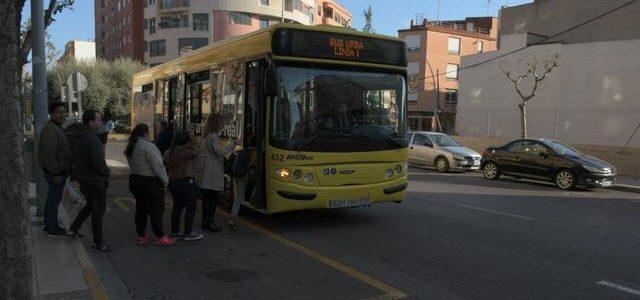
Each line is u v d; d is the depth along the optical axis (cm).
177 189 734
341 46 819
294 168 779
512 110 3155
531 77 3159
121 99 5181
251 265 630
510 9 3725
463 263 652
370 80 848
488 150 1805
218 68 960
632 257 703
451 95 5803
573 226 924
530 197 1329
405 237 791
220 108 947
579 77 2939
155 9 6769
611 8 3183
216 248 708
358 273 601
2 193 312
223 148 798
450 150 2014
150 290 539
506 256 691
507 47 3300
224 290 540
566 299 526
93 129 672
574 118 2858
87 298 488
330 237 781
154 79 1376
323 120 803
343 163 816
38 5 838
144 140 690
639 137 2619
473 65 3516
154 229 710
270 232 808
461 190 1424
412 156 2145
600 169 1512
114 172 1550
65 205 955
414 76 5681
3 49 306
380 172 852
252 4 6588
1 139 310
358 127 832
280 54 771
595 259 688
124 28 8231
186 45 6562
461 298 524
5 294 315
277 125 775
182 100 1148
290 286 554
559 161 1576
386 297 522
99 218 677
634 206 1236
